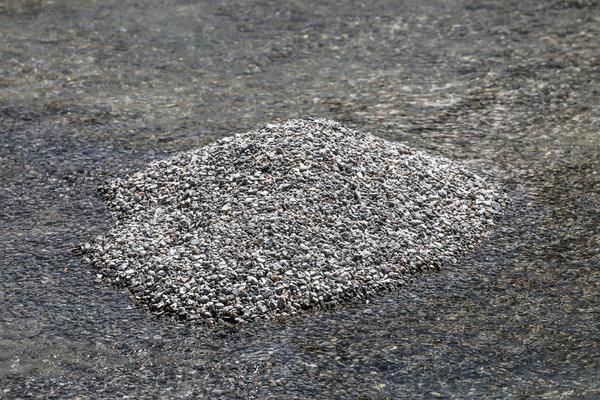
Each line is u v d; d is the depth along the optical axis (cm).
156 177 736
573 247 638
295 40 1341
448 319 536
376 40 1335
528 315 539
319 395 451
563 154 842
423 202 677
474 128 934
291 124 750
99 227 684
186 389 457
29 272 606
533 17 1455
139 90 1091
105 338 514
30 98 1051
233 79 1141
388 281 579
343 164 688
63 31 1393
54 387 460
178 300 546
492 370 476
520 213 705
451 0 1603
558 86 1080
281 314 538
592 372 470
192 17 1492
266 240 589
